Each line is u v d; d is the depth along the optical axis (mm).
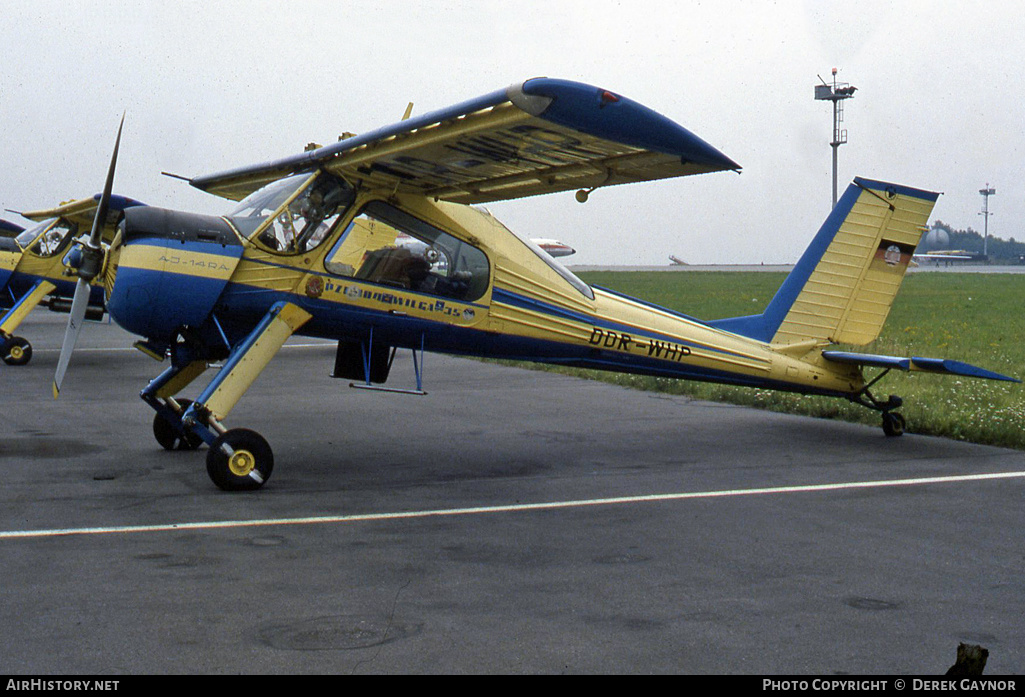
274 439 8891
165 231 6848
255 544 5160
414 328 7871
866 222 9727
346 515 5895
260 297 7242
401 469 7484
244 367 6941
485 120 6172
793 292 9609
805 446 8672
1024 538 5410
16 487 6617
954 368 8656
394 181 7621
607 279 68250
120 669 3367
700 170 6484
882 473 7402
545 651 3584
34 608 4027
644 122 5711
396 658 3498
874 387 12367
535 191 7762
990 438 8891
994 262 161000
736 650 3615
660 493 6652
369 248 7668
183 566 4703
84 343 20109
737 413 10828
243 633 3748
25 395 11883
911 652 3609
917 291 50031
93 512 5887
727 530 5582
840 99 71500
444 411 10930
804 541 5328
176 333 7375
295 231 7336
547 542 5266
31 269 16250
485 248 8117
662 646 3650
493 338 8227
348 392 12648
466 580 4516
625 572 4680
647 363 8945
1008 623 3953
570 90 5461
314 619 3926
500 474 7320
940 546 5230
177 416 8031
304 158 7680
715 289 50344
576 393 12617
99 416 10180
